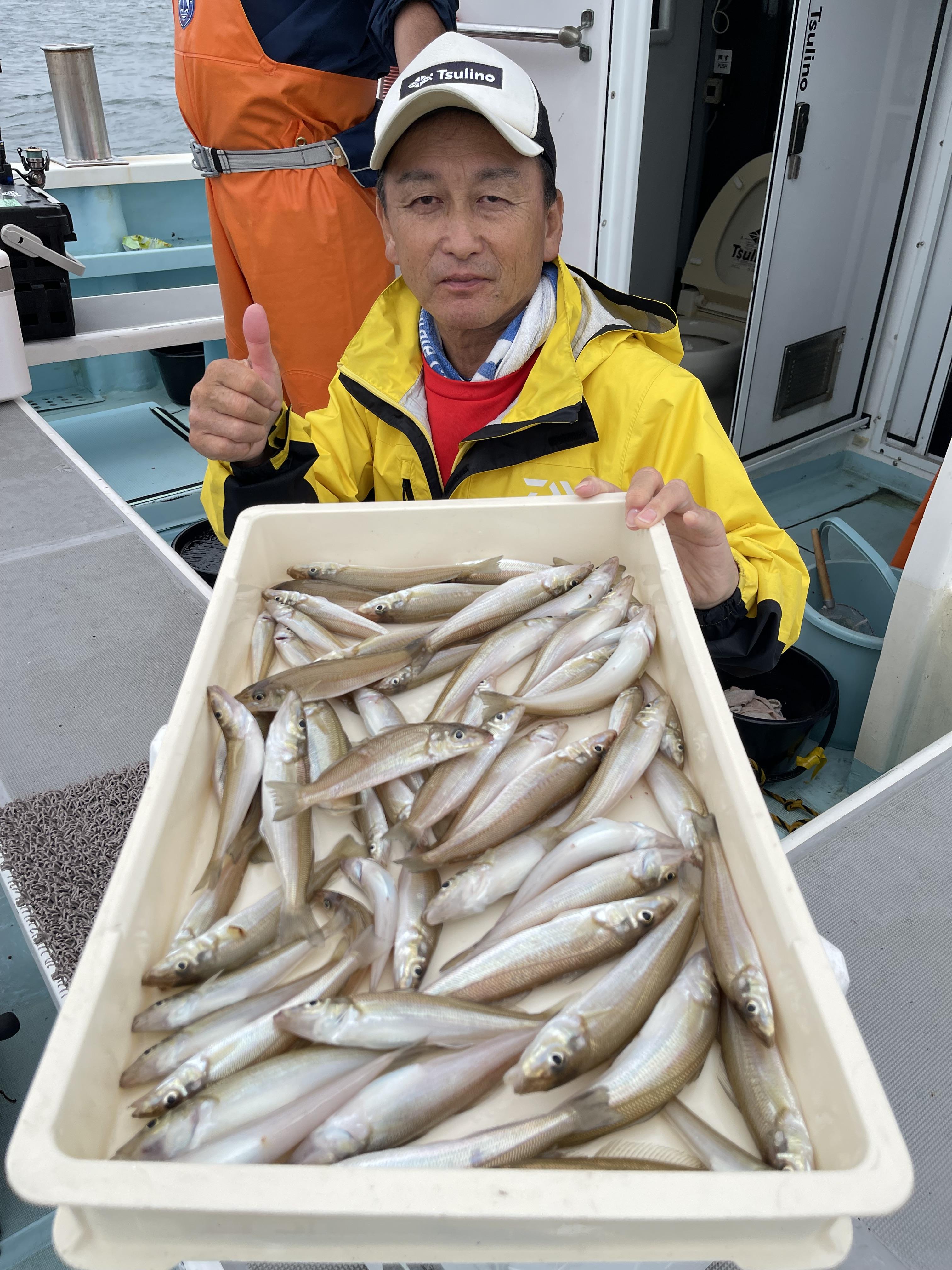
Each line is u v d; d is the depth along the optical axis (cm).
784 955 57
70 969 97
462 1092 55
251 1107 53
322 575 103
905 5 292
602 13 247
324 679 87
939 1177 84
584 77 260
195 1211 43
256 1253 47
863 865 117
